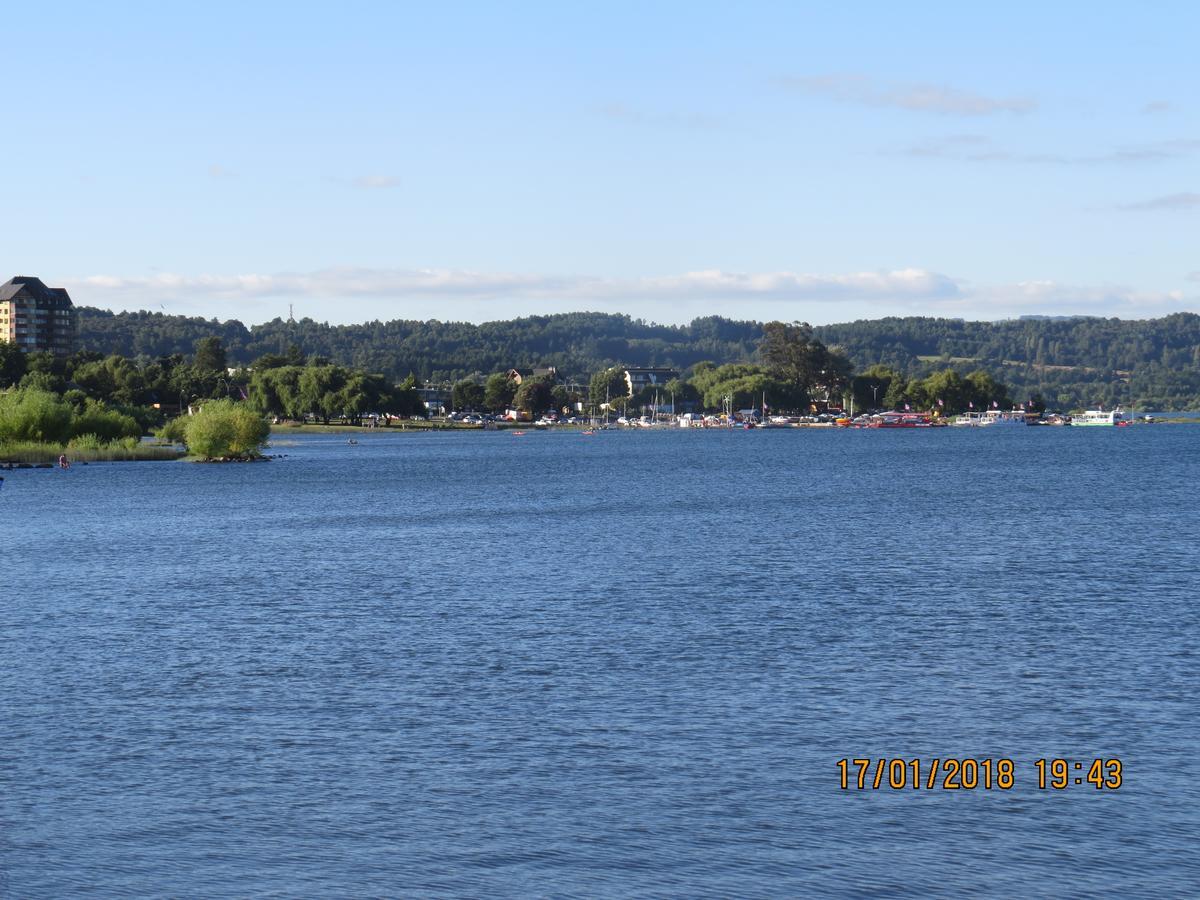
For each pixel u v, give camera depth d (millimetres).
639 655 56719
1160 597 72312
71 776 40125
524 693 49969
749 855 34125
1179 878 32719
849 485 180125
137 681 52438
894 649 57750
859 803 37719
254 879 32812
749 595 73938
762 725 45281
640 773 40250
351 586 79062
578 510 138500
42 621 66938
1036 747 42719
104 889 32281
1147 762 41094
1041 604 70125
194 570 87875
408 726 45438
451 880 32719
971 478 194500
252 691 50562
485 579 81688
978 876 32875
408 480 198000
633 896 31750
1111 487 171250
